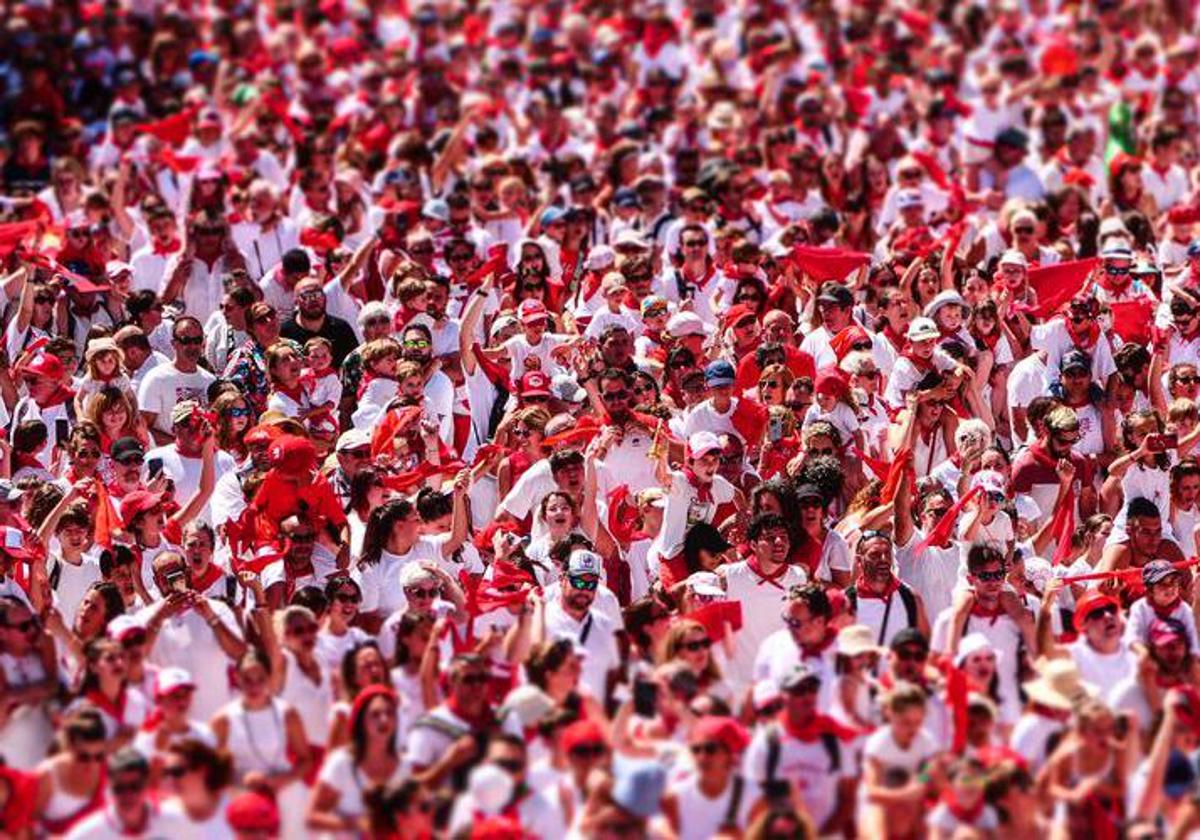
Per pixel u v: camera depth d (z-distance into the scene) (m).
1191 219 67.12
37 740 39.25
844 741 37.66
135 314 57.88
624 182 70.81
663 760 38.09
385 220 64.88
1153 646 41.97
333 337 57.56
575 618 42.91
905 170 68.62
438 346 57.06
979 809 36.25
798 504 45.22
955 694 38.34
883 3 94.56
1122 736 37.78
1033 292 57.56
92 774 36.31
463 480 46.78
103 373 52.69
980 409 55.03
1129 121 80.19
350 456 48.12
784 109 81.06
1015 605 42.56
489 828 35.47
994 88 77.88
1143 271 59.09
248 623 42.12
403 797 35.78
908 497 46.94
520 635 42.09
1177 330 56.91
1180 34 91.25
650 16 88.25
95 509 46.59
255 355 55.12
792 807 35.81
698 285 61.41
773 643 40.91
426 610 42.16
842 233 67.56
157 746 37.59
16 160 75.12
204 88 83.88
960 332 55.94
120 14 89.75
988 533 46.28
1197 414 50.88
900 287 59.12
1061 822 36.94
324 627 42.06
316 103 82.50
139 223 68.25
